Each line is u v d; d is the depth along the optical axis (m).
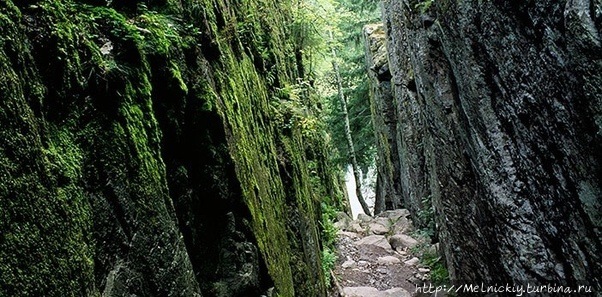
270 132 6.27
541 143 4.03
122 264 2.09
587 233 3.67
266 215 4.55
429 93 6.56
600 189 3.39
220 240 3.43
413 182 12.58
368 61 17.84
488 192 5.12
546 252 4.34
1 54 1.55
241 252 3.55
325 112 18.16
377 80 16.20
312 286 5.88
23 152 1.55
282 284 4.36
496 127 4.71
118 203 2.13
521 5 3.83
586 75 3.15
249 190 4.02
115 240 2.07
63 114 1.95
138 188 2.32
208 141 3.40
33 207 1.54
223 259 3.40
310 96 12.27
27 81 1.71
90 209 1.92
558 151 3.80
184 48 3.38
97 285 1.88
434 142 6.88
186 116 3.23
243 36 6.19
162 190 2.64
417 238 11.35
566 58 3.40
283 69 8.82
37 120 1.74
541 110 3.90
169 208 2.68
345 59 20.25
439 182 6.93
